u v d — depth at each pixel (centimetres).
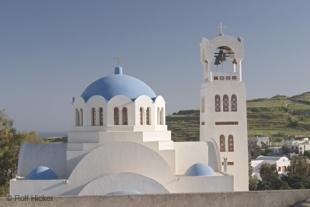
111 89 4494
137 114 4416
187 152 4591
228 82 5334
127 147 3903
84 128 4484
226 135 5306
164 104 4769
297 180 8694
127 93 4488
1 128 7431
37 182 3856
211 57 5409
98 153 3878
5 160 7019
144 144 4200
